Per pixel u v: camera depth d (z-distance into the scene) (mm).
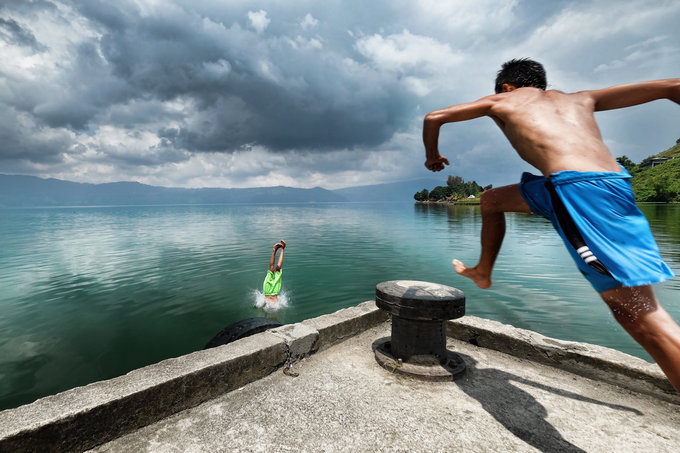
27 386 6039
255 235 33656
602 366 2879
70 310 10328
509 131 1639
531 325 8492
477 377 2955
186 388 2404
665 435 2189
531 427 2246
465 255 19672
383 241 27188
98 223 55188
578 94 1636
